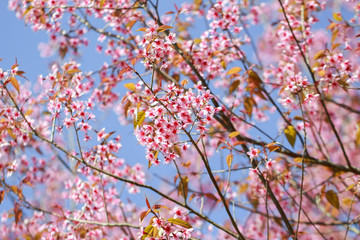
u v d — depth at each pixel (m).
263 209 6.01
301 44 5.00
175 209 3.11
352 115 6.54
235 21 4.86
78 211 4.74
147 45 3.29
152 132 3.14
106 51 5.95
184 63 5.07
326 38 5.46
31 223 5.45
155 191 3.61
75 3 5.44
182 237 3.06
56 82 4.10
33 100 5.70
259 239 5.86
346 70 4.04
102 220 5.39
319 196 4.78
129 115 4.68
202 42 5.00
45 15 5.39
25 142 4.54
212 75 4.97
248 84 4.73
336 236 5.90
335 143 6.93
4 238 5.66
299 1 5.07
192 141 3.18
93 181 5.24
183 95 3.13
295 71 5.43
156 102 3.14
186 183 4.13
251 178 4.93
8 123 4.16
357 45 5.00
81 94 3.94
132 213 5.76
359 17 5.12
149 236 2.92
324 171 5.67
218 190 3.36
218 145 4.47
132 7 4.83
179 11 4.61
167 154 3.14
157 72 5.11
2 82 3.73
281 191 5.36
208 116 3.16
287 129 4.37
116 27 5.75
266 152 3.38
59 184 6.62
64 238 4.42
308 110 5.37
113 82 5.70
